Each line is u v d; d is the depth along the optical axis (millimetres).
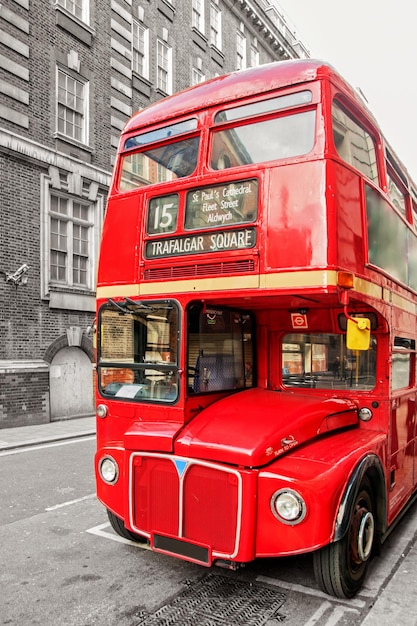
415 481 5930
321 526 3432
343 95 4129
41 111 13250
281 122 4043
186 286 4254
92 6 14898
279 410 4184
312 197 3721
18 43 12656
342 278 3646
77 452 9695
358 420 4816
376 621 3525
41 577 4285
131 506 4113
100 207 14953
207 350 4516
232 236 4051
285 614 3635
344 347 4930
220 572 4344
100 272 4926
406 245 5891
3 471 8156
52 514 6008
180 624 3531
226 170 4176
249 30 23797
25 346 12609
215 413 4211
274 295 3830
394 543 5023
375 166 4922
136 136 4996
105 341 4809
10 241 12289
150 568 4441
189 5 19562
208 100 4512
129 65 16328
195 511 3801
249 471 3547
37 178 13023
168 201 4520
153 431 4094
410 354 5945
